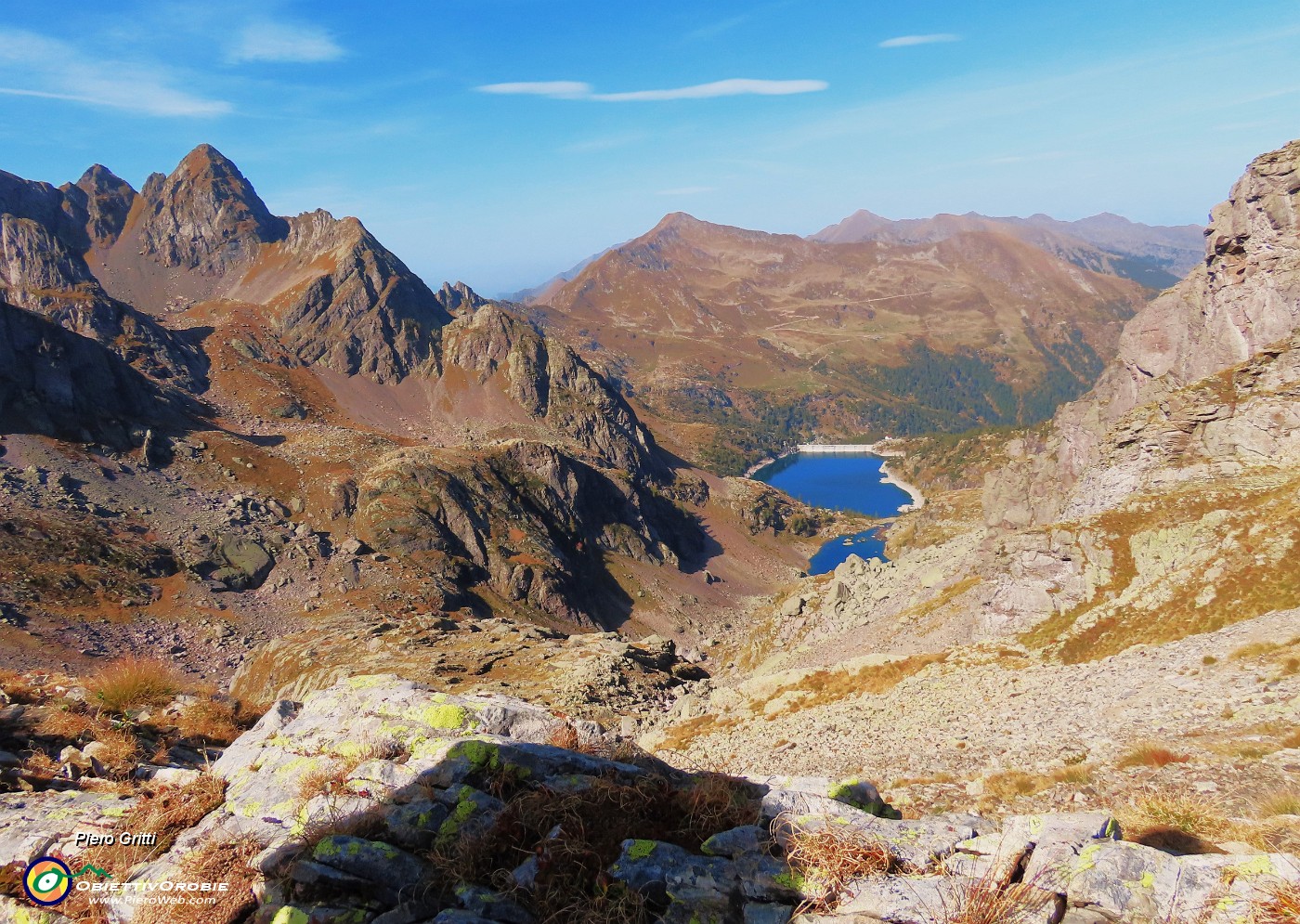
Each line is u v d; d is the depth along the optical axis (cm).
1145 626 4156
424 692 1550
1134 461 6688
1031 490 9500
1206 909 756
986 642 5169
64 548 14725
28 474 16925
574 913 894
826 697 4997
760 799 1088
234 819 1189
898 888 835
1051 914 781
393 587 17200
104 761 1556
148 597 14562
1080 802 1866
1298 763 1664
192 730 1891
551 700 6512
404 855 1023
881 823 973
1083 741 2488
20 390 18950
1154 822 1309
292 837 1095
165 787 1367
